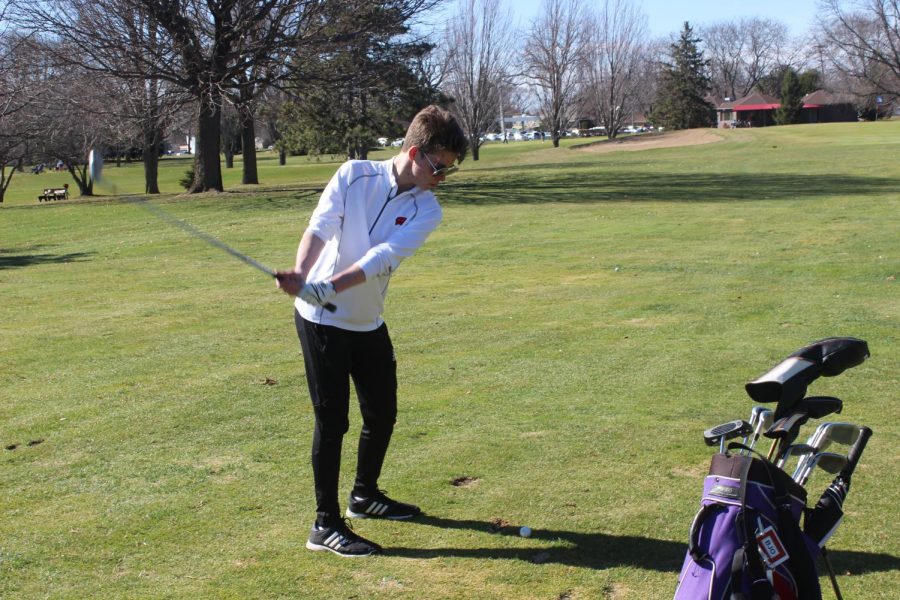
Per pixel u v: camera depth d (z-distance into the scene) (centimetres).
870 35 7238
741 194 2292
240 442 541
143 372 720
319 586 365
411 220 383
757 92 13038
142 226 2048
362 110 4119
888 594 345
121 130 3047
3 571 380
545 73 7456
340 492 462
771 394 304
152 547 402
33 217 2375
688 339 786
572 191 2594
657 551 386
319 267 396
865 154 3712
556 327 859
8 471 500
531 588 359
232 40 2808
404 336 833
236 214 2220
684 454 497
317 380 390
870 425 533
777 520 273
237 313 979
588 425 552
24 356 788
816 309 898
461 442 527
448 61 5878
